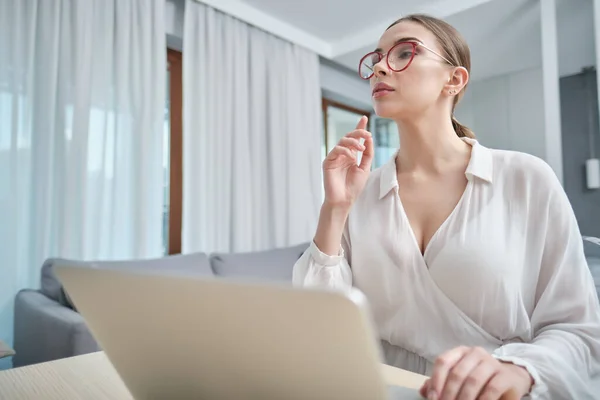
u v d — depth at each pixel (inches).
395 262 31.1
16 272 80.0
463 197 29.9
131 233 97.7
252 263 108.7
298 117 140.3
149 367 16.7
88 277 15.0
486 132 162.2
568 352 23.7
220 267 104.2
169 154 116.6
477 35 130.3
